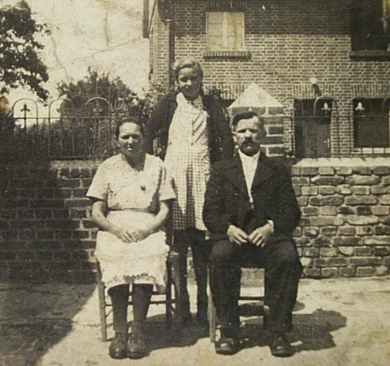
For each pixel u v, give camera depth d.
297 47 7.18
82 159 4.47
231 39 6.90
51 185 4.32
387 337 2.77
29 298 3.65
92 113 4.72
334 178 4.29
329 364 2.44
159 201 2.93
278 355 2.53
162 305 3.43
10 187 4.32
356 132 5.71
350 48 7.27
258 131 2.93
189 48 6.41
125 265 2.59
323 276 4.26
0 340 2.79
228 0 6.77
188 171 3.16
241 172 2.88
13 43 4.95
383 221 4.30
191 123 3.22
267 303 2.62
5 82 5.02
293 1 7.15
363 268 4.29
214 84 6.76
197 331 2.94
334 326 2.98
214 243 2.75
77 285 4.13
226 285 2.62
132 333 2.60
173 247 3.14
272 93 7.13
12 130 4.45
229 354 2.57
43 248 4.29
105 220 2.77
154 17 6.42
